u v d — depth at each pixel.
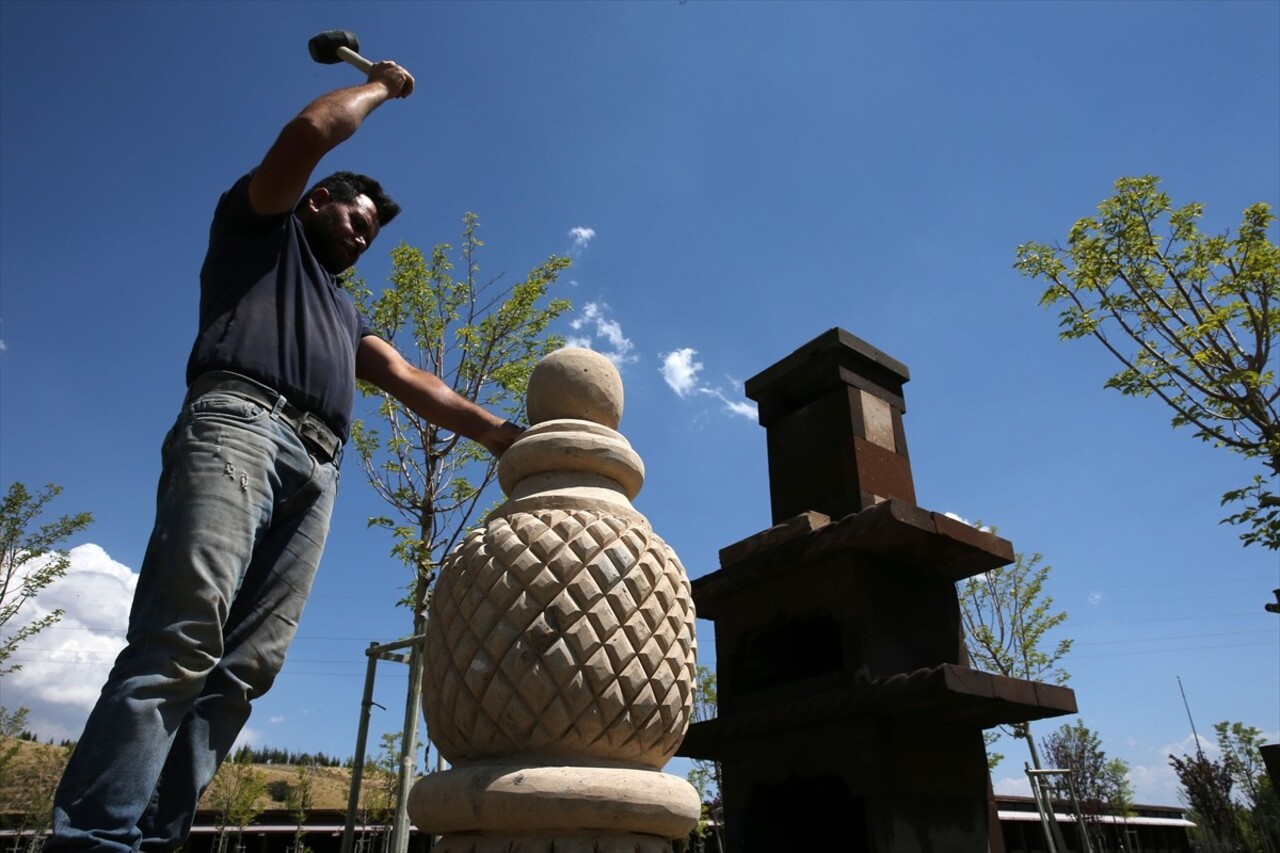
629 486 2.32
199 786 1.80
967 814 4.19
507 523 1.99
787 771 4.33
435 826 1.84
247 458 1.82
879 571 4.48
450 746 1.92
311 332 2.11
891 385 5.54
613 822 1.72
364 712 7.79
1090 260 10.68
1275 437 9.26
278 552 2.03
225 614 1.70
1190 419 10.29
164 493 1.81
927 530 4.22
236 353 1.93
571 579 1.87
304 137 2.01
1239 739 27.61
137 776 1.48
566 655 1.79
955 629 4.70
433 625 2.01
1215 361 10.15
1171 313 10.48
